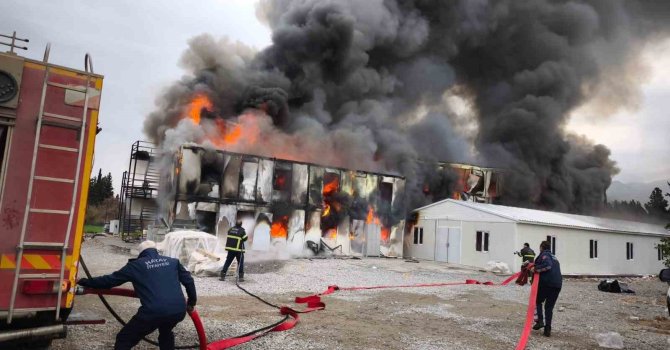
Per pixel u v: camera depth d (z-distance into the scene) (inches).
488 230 776.3
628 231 886.4
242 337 213.2
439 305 356.2
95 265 496.1
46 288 140.6
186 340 206.7
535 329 277.0
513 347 231.0
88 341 195.0
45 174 143.0
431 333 253.3
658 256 960.3
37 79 144.9
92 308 266.2
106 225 1259.8
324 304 314.2
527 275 280.1
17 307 137.3
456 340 239.5
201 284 391.5
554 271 261.4
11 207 138.2
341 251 871.7
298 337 224.2
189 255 525.3
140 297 151.4
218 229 757.3
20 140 140.9
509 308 358.9
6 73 139.4
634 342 253.8
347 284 458.0
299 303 326.6
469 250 808.3
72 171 147.1
